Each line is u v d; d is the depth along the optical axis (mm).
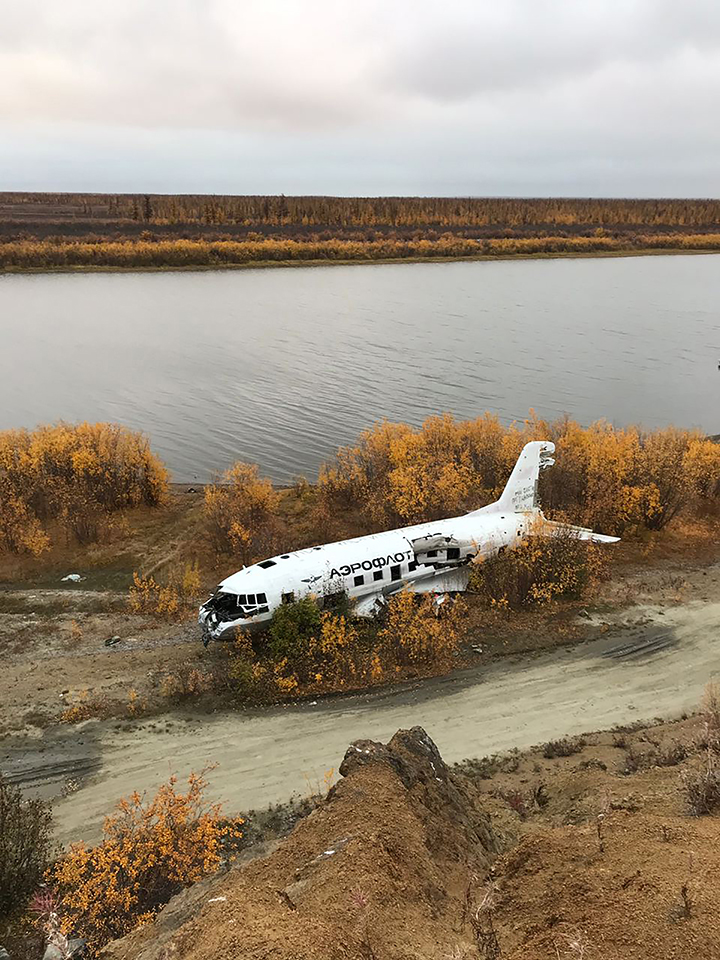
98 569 35469
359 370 76312
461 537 30781
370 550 28906
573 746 20781
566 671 25422
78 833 18156
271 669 25375
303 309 109500
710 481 41750
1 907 15445
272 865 11609
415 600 29203
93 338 89812
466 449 45094
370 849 11039
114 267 144250
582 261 177625
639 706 23219
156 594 32375
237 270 148500
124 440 46469
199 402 65938
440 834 12430
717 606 30109
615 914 8688
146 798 19453
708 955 7707
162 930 11938
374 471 43750
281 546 36062
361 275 145375
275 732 22422
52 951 13633
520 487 34094
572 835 10961
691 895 8672
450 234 196375
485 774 19703
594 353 86500
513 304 117062
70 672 25906
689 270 164125
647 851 10023
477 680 24969
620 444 41688
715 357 86125
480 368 78125
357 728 22500
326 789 19672
